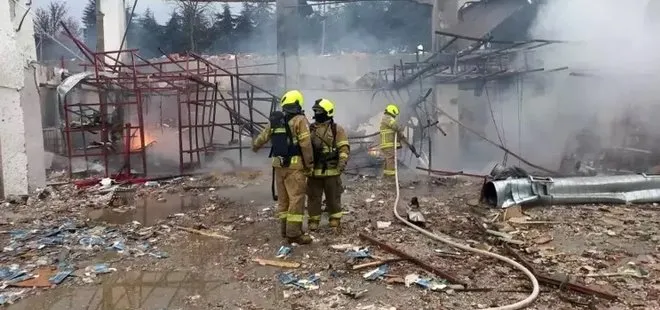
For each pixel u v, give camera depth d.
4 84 9.48
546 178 8.48
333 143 6.80
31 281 5.21
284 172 6.29
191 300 4.75
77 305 4.66
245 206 8.77
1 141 9.46
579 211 7.86
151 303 4.70
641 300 4.55
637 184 8.50
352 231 6.92
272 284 5.11
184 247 6.38
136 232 7.07
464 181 11.13
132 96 14.94
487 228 7.00
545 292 4.75
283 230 6.55
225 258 5.93
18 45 9.88
